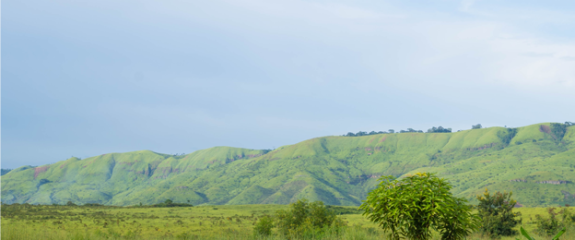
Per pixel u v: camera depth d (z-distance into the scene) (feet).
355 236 63.57
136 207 461.78
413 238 30.99
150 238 89.35
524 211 258.57
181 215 348.18
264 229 98.48
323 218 106.73
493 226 120.88
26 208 299.38
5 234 54.24
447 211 29.35
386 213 32.27
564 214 129.39
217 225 239.30
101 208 392.06
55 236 60.95
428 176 32.14
